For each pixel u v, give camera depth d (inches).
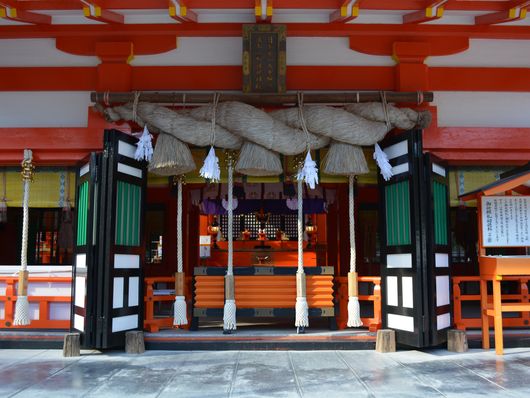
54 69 273.0
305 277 257.1
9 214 479.5
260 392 168.9
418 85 268.1
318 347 244.7
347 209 496.4
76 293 250.8
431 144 268.5
